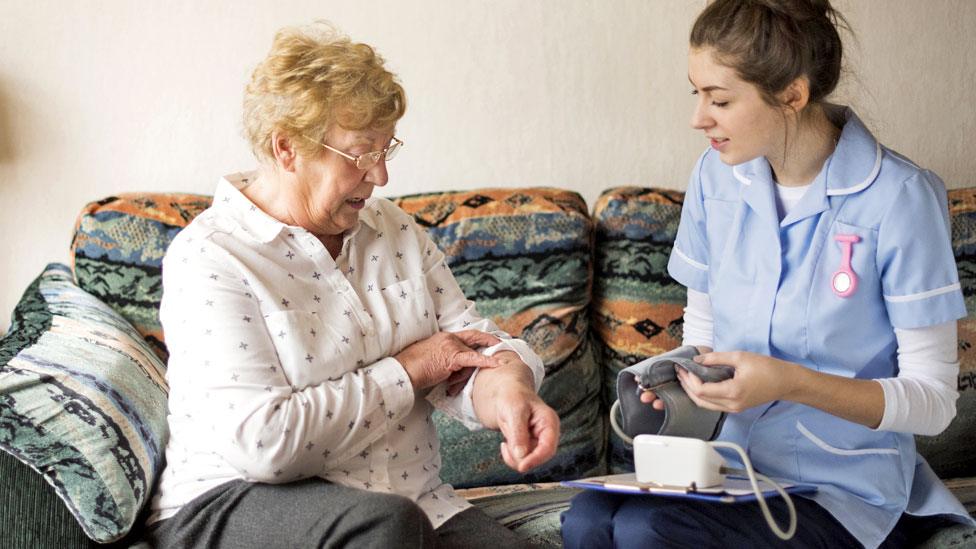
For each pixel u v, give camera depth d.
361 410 1.58
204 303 1.57
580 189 2.60
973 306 2.28
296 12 2.44
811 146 1.69
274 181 1.68
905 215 1.64
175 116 2.42
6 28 2.34
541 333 2.23
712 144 1.68
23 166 2.38
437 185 2.54
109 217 2.16
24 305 2.05
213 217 1.67
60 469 1.57
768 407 1.72
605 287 2.33
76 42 2.37
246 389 1.53
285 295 1.63
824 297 1.68
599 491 1.61
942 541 1.68
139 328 2.11
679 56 2.59
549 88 2.55
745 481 1.57
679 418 1.61
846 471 1.68
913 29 2.64
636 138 2.60
